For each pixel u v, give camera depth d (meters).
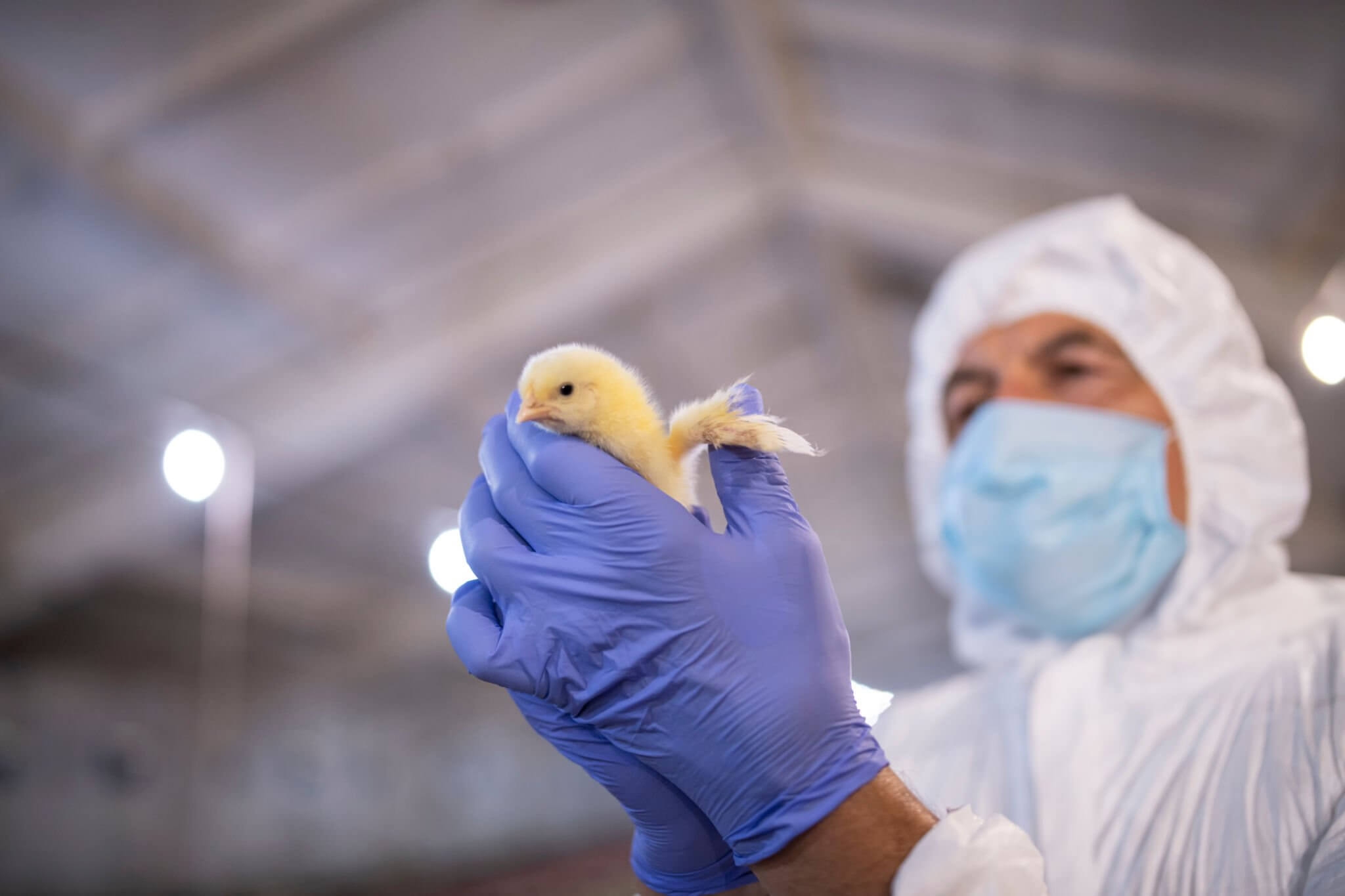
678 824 1.31
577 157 8.03
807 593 1.29
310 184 6.96
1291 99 6.34
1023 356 2.01
